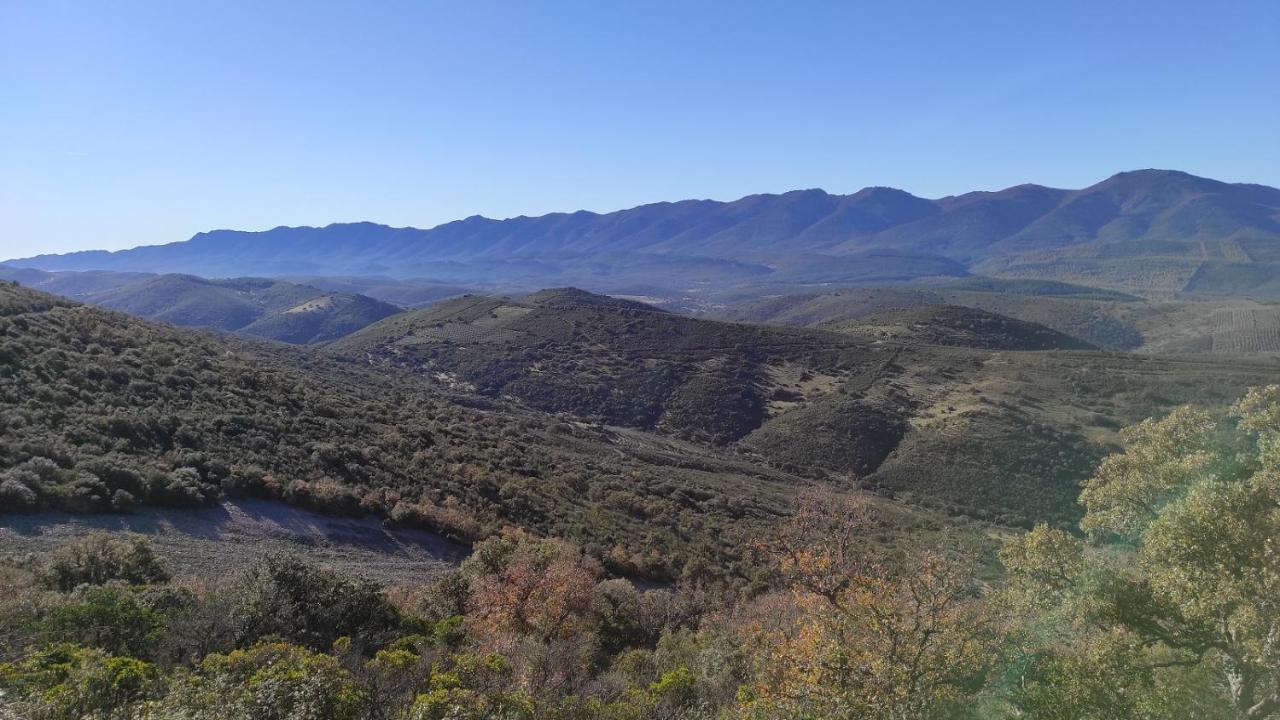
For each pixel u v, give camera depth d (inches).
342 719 417.4
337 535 1107.3
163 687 431.8
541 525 1408.7
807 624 523.8
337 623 619.8
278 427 1381.6
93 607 536.7
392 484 1358.3
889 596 477.1
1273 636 393.4
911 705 417.7
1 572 658.8
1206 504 429.4
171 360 1508.4
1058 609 534.6
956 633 446.9
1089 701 437.7
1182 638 466.6
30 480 871.1
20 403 1054.4
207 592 671.1
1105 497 682.2
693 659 724.7
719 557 1467.8
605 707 510.6
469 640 679.1
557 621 826.8
